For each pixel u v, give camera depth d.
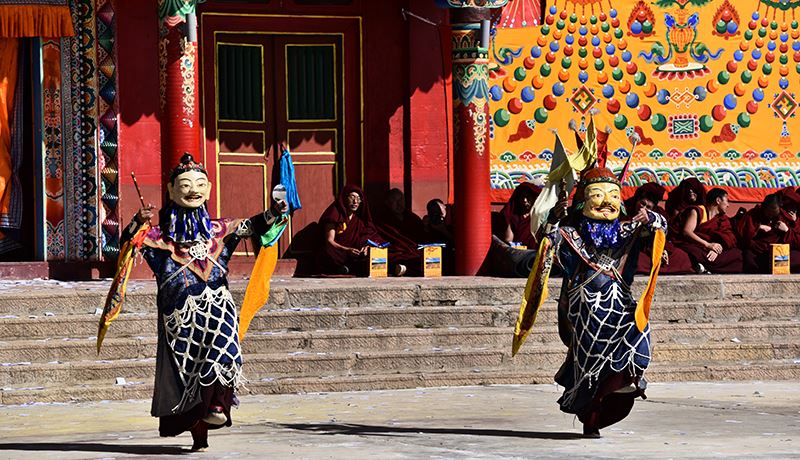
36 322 18.80
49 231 23.33
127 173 23.59
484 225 23.92
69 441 13.42
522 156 27.27
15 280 22.58
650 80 27.86
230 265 24.31
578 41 27.56
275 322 19.59
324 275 24.23
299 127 25.95
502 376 18.88
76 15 23.38
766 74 28.30
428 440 12.89
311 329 19.75
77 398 17.39
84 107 23.38
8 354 18.03
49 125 23.33
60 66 23.38
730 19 28.16
